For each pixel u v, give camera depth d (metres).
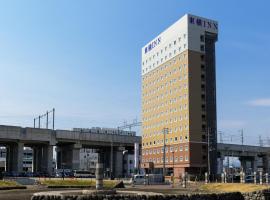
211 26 137.50
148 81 159.50
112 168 142.62
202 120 130.88
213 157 129.62
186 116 130.50
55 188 56.09
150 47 158.88
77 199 31.23
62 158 149.00
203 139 130.12
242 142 175.75
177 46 138.88
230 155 171.38
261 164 184.25
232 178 90.94
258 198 45.59
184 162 129.38
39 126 147.50
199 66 133.38
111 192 34.25
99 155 167.50
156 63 153.38
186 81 131.88
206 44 136.00
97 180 37.09
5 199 35.25
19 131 126.06
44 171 128.50
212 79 135.00
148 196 32.62
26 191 46.31
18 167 126.25
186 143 129.25
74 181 65.38
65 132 136.75
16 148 128.50
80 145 140.25
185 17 134.75
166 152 140.75
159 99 149.50
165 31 147.50
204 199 36.03
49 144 132.62
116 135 151.00
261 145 181.62
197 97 131.38
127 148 167.75
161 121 146.75
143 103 162.50
